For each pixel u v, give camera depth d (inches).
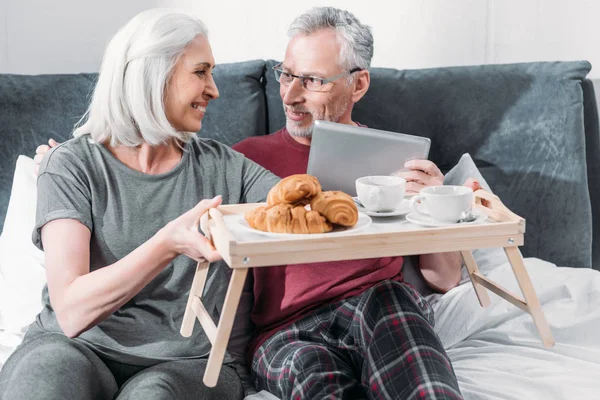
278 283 60.0
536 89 80.2
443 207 43.8
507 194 79.3
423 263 66.7
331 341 56.8
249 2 90.3
